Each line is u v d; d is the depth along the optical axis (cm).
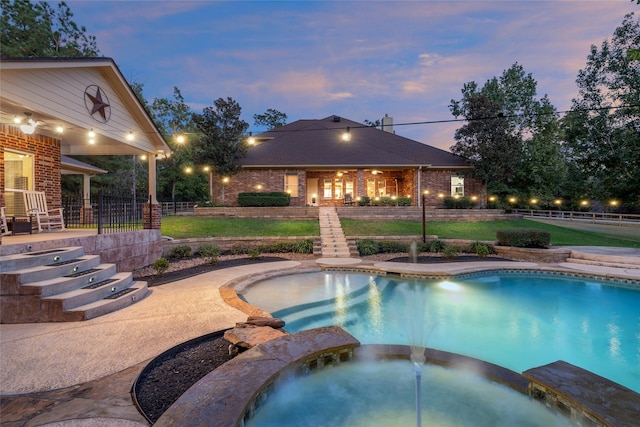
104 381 324
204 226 1516
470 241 1329
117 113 934
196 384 293
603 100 2552
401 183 2472
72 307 520
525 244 1227
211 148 2002
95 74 838
